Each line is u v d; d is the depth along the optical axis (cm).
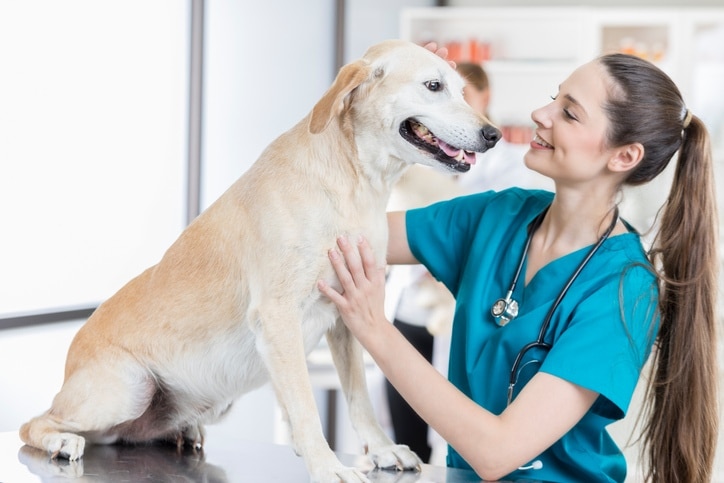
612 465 166
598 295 157
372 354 153
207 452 172
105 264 317
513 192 186
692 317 161
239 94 387
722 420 247
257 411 392
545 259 171
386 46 174
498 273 175
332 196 163
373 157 168
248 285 168
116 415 172
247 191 170
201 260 173
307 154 165
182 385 175
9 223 278
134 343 174
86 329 179
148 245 338
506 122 522
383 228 171
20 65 279
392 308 336
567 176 163
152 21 333
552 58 516
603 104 159
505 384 165
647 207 184
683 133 166
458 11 509
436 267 189
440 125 171
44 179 290
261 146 407
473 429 146
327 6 452
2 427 263
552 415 148
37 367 278
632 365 152
